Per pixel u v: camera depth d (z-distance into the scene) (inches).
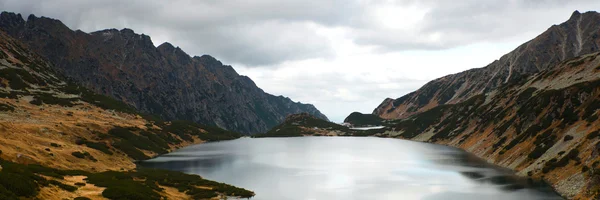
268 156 6934.1
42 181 2445.9
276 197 3476.9
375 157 6501.0
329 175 4699.8
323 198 3442.4
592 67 6373.0
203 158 6599.4
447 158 6018.7
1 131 4156.0
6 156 3329.2
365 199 3398.1
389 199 3385.8
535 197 3125.0
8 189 1982.0
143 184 3297.2
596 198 2593.5
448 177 4335.6
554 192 3238.2
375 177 4505.4
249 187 3941.9
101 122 7780.5
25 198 1972.2
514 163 4613.7
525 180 3809.1
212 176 4653.1
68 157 4234.7
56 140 5064.0
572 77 6456.7
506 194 3309.5
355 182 4202.8
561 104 4995.1
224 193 3540.8
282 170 5167.3
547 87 6658.5
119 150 6146.7
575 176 3179.1
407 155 6668.3
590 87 4810.5
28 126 5403.5
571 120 4441.4
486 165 5059.1
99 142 6122.1
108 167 4616.1
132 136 7313.0
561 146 3993.6
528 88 7165.4
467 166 5049.2
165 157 6727.4
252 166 5565.9
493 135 6412.4
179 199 3129.9
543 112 5285.4
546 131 4665.4
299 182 4234.7
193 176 4284.0
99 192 2677.2
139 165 5556.1
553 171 3624.5
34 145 4197.8
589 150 3368.6
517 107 6668.3
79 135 6136.8
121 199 2586.1
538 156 4227.4
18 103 7834.6
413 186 3909.9
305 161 6136.8
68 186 2610.7
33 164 3312.0
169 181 3816.4
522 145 4896.7
